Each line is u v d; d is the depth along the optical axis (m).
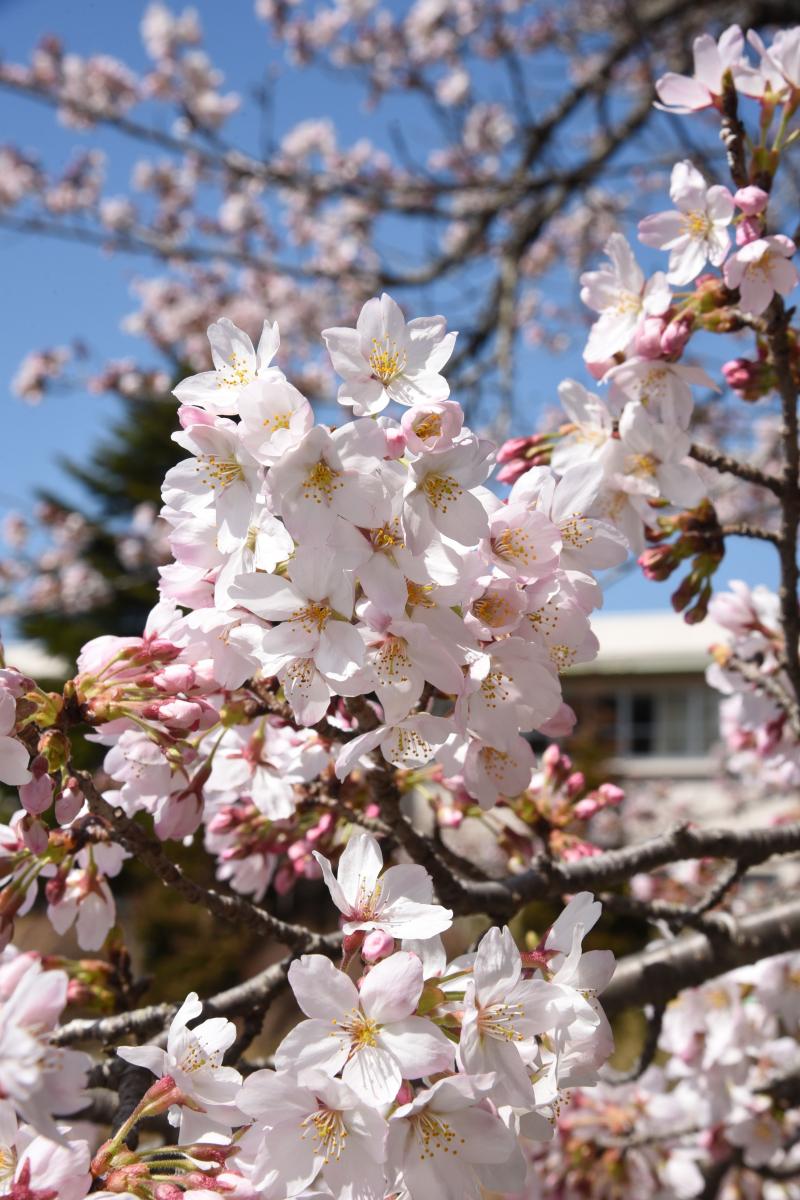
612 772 2.46
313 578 0.37
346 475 0.36
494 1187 0.33
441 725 0.39
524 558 0.39
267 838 0.55
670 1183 0.76
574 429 0.51
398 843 0.50
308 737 0.48
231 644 0.40
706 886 0.95
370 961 0.35
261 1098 0.33
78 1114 0.50
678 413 0.49
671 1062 0.74
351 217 2.11
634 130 1.50
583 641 0.42
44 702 0.39
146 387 2.31
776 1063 0.75
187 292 2.35
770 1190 0.91
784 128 0.50
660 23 1.56
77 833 0.45
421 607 0.38
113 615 3.73
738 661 0.64
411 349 0.39
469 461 0.37
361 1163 0.33
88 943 0.47
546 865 0.52
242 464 0.38
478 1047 0.33
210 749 0.49
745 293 0.48
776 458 1.45
